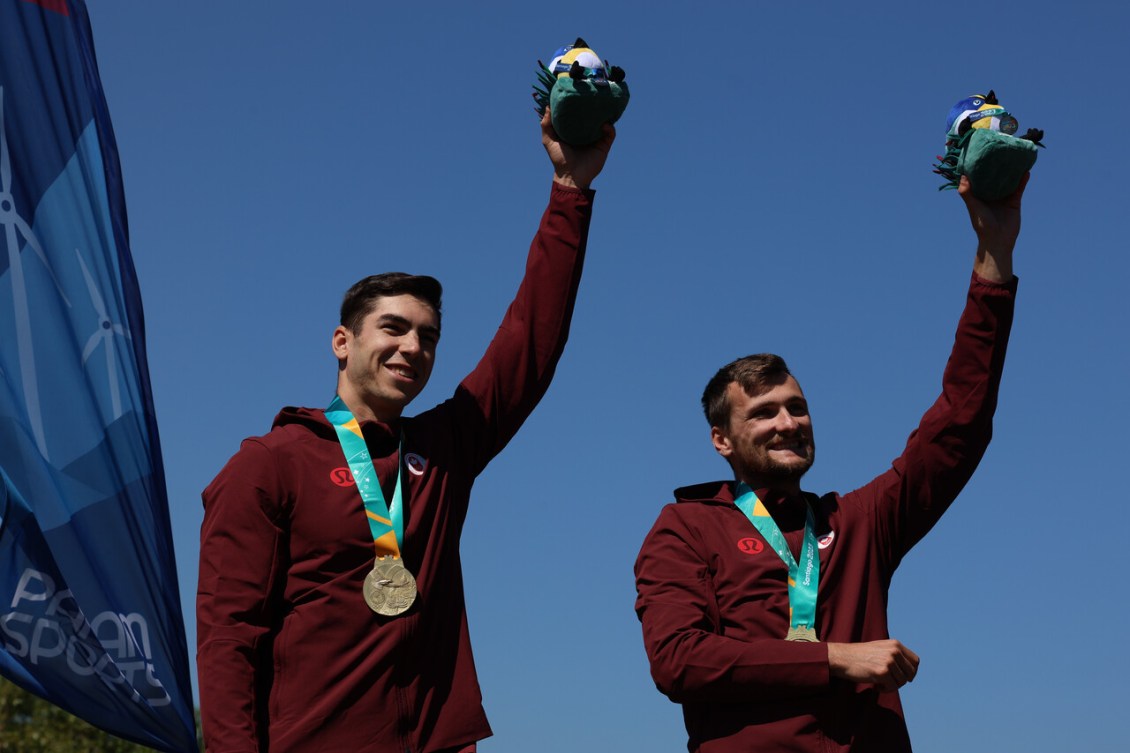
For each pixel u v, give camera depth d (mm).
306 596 3953
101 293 5762
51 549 5266
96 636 5227
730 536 4527
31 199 5703
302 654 3891
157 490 5637
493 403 4461
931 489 4617
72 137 5883
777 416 4617
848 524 4570
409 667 3938
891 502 4648
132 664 5262
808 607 4363
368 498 4062
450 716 3939
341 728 3812
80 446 5492
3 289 5539
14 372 5461
